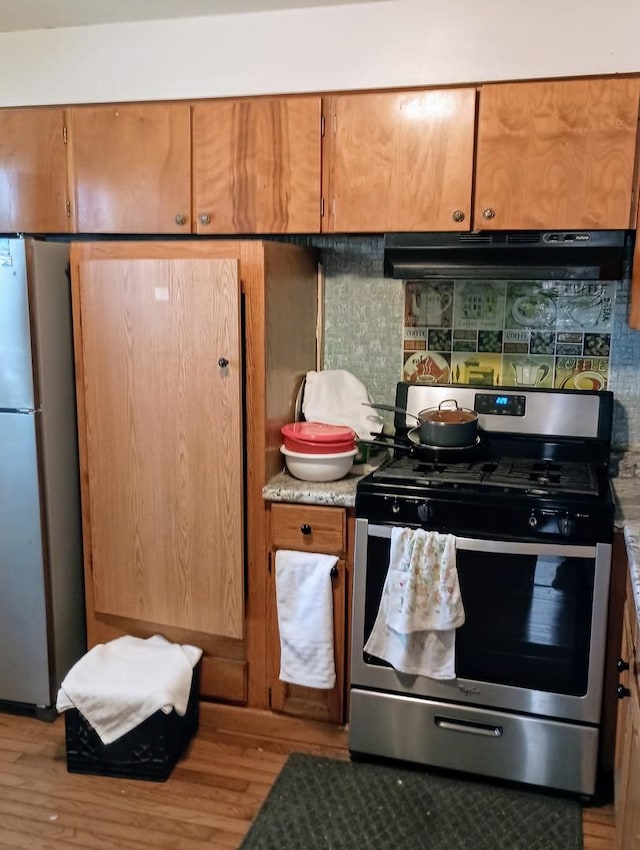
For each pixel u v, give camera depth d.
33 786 2.22
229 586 2.38
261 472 2.34
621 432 2.57
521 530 2.06
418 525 2.14
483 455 2.56
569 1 2.16
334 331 2.80
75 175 2.57
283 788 2.19
